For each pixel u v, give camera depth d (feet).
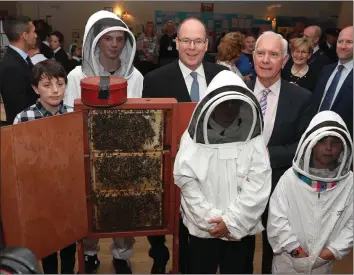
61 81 5.25
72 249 6.09
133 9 17.35
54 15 17.16
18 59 7.28
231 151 4.57
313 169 4.81
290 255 5.09
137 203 5.08
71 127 4.56
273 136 5.67
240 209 4.60
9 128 4.03
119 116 4.65
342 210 4.90
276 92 5.76
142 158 4.86
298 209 4.97
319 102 8.00
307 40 9.34
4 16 15.29
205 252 5.10
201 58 5.89
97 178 4.88
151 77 6.12
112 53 6.04
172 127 4.75
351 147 4.66
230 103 4.39
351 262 7.14
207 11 17.54
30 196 4.36
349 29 7.45
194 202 4.64
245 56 10.85
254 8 17.58
